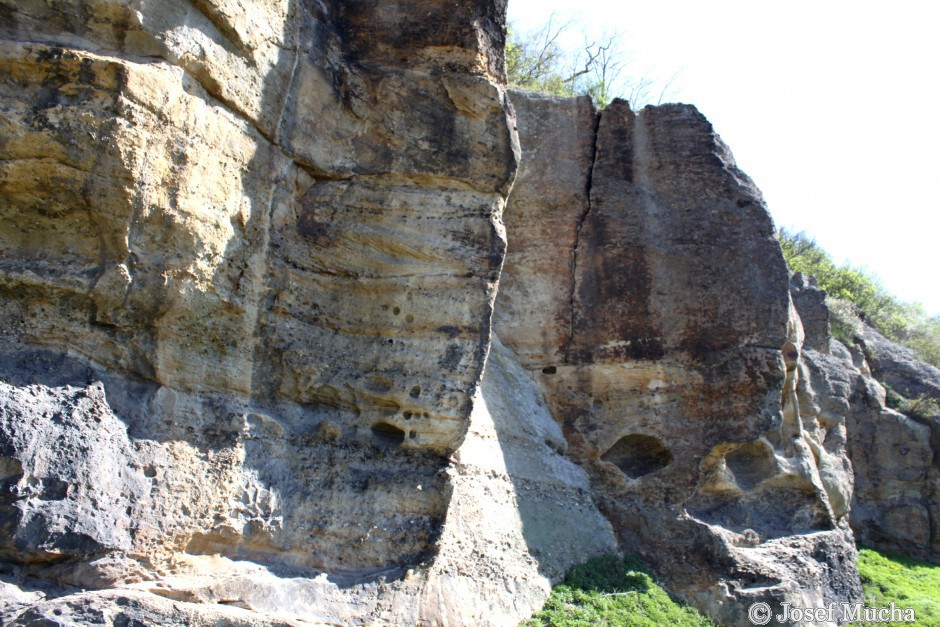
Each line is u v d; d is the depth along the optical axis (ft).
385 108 22.59
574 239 33.45
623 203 33.58
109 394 16.46
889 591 39.96
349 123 22.35
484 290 22.12
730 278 32.48
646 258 32.91
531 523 27.63
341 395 21.24
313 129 21.36
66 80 15.49
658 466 31.81
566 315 32.91
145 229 16.71
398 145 22.52
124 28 16.31
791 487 35.22
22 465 14.52
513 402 30.66
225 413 18.49
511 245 33.68
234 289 18.93
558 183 33.91
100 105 15.62
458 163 22.74
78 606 14.56
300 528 19.42
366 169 22.29
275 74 20.11
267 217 19.98
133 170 16.03
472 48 23.08
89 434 15.61
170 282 17.17
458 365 21.66
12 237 15.90
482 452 27.30
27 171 15.37
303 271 21.01
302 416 20.72
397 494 21.06
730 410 31.32
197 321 18.08
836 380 48.96
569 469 31.30
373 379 21.44
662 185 33.83
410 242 22.09
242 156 19.04
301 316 20.85
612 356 32.42
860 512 52.03
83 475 15.26
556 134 34.60
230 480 18.16
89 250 16.42
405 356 21.63
